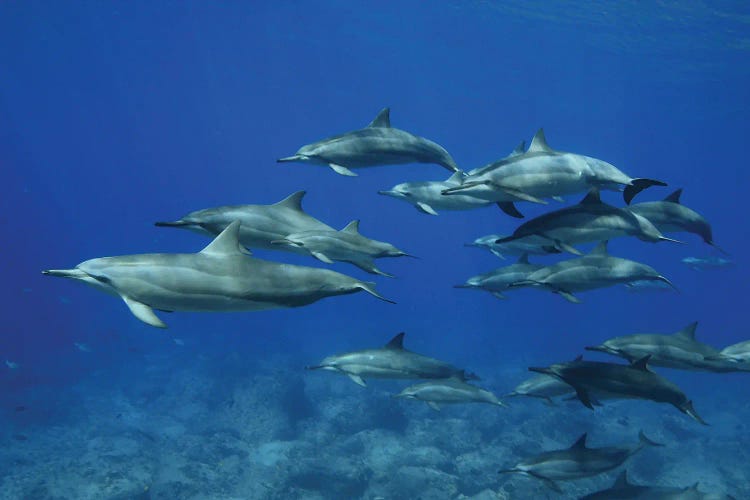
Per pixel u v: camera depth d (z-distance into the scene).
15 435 20.53
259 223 6.54
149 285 4.21
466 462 16.58
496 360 38.03
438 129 105.44
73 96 99.81
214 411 23.05
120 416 22.94
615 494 7.42
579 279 7.04
